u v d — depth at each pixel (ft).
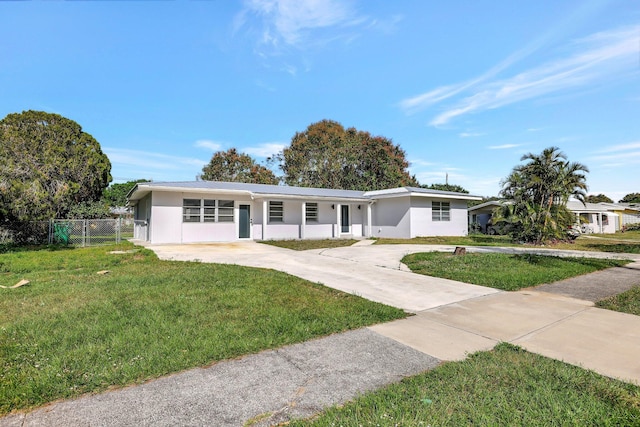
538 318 15.69
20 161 61.82
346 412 7.88
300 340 12.73
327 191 71.56
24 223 48.62
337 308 17.04
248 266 29.94
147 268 28.55
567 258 34.37
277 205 60.13
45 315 15.37
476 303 18.53
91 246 47.09
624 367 10.39
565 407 8.03
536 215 53.88
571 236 59.52
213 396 8.71
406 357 11.29
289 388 9.17
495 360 10.85
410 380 9.51
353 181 118.42
